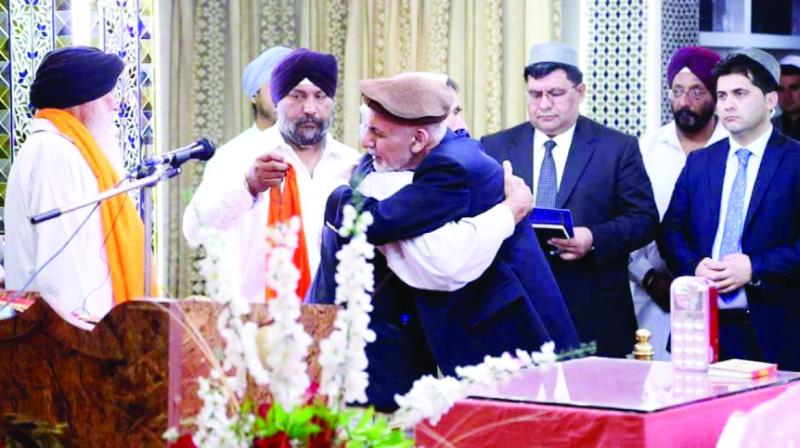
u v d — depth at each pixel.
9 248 4.93
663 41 6.75
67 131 4.94
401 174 4.07
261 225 5.26
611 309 5.41
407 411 2.14
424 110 4.01
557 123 5.57
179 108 7.05
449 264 3.90
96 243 4.86
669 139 6.02
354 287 2.08
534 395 2.98
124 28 6.75
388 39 7.11
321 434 2.04
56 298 4.77
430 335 3.99
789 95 6.78
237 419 2.07
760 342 5.21
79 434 2.75
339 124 7.18
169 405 2.64
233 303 2.08
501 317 4.05
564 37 6.97
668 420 2.81
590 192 5.52
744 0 7.46
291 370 2.05
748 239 5.32
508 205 4.08
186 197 2.14
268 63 5.83
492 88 7.05
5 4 6.48
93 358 2.72
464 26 7.07
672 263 5.48
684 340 3.37
